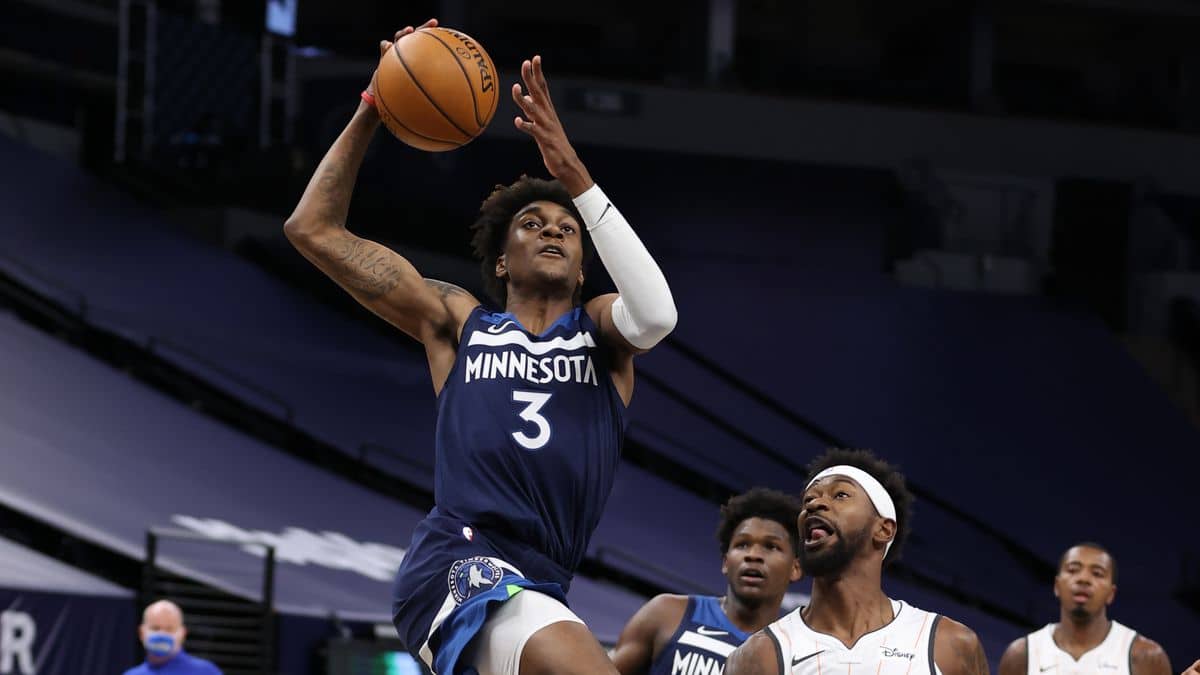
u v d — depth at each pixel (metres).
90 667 17.98
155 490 22.88
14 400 23.73
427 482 28.89
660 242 40.19
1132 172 44.56
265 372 29.33
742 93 41.31
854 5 46.94
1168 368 43.50
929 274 43.00
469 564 5.75
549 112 5.89
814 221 41.72
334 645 20.17
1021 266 43.44
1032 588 34.16
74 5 34.09
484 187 38.09
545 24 45.50
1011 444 37.72
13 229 29.61
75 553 20.84
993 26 46.72
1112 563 12.21
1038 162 43.88
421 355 34.59
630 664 9.85
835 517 6.95
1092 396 40.34
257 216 34.34
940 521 35.00
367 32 44.12
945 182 44.09
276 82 35.94
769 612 9.70
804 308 39.97
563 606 5.71
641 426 34.62
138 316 28.75
